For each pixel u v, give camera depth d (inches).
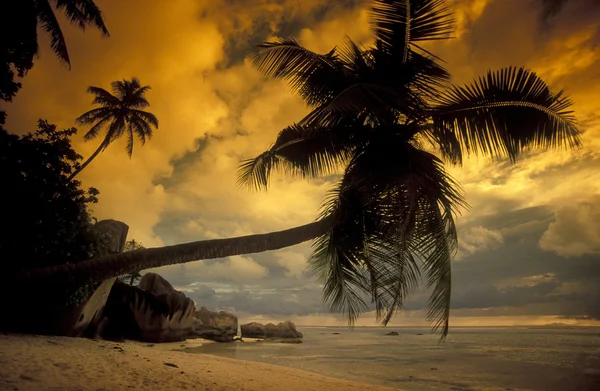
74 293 485.4
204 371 342.6
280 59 333.7
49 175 429.7
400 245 274.4
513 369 830.5
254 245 255.0
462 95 312.7
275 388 314.5
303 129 370.6
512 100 298.8
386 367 805.9
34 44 509.7
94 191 488.7
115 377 232.5
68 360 261.6
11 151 403.9
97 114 1576.0
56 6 801.6
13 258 399.5
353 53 334.6
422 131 334.6
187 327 1066.7
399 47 319.9
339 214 293.3
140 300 882.8
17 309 465.4
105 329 707.4
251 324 1962.4
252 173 406.9
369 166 296.2
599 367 877.2
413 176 270.2
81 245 479.5
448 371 773.9
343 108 274.5
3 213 384.2
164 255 224.4
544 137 304.5
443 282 295.6
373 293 314.7
